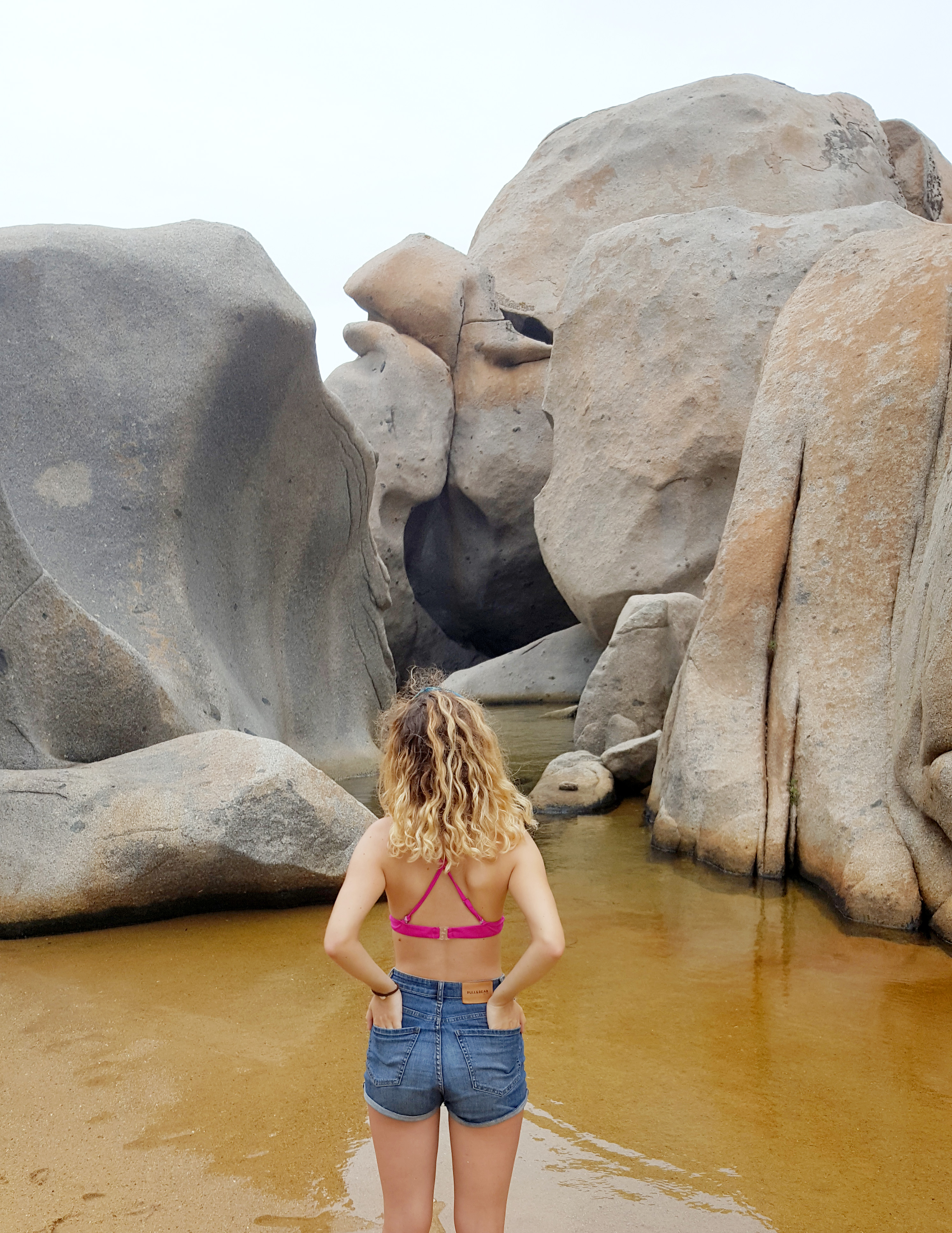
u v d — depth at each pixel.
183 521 8.12
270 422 9.00
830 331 7.55
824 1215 2.76
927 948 4.93
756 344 13.90
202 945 5.11
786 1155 3.07
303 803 5.63
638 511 14.22
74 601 6.45
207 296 8.05
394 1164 2.26
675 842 6.86
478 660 21.08
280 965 4.79
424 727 2.38
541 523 15.68
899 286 7.25
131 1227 2.71
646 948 4.97
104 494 7.70
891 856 5.40
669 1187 2.90
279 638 9.73
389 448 17.89
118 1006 4.29
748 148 18.39
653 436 14.22
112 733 6.66
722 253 14.36
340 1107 3.38
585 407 15.16
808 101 19.02
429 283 18.73
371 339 18.59
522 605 19.73
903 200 19.97
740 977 4.57
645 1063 3.71
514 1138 2.28
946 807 5.11
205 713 7.67
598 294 15.23
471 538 19.20
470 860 2.33
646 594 14.12
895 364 6.85
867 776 5.89
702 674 7.18
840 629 6.53
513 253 19.77
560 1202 2.82
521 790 9.06
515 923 5.43
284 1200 2.83
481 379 18.77
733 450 13.81
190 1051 3.83
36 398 7.57
